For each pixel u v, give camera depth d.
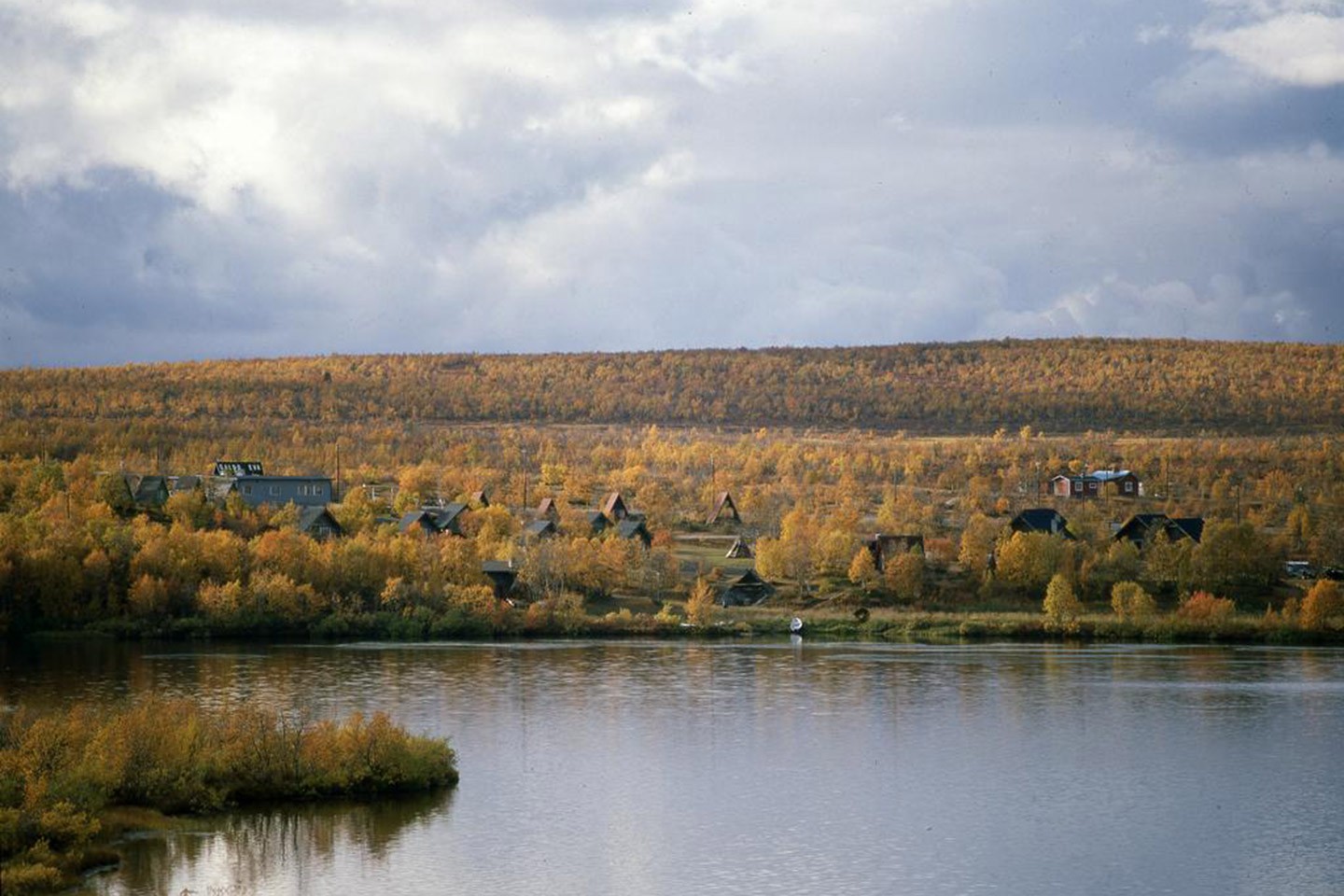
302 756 100.06
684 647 185.00
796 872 87.94
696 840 94.00
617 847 92.00
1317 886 86.25
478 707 137.62
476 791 104.69
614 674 159.75
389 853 89.50
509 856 89.88
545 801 102.75
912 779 110.50
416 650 179.50
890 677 159.25
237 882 83.25
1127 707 140.62
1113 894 84.62
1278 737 126.19
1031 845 93.94
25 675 152.50
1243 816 100.81
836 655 177.50
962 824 98.31
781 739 124.50
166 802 94.06
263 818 94.94
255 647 180.88
